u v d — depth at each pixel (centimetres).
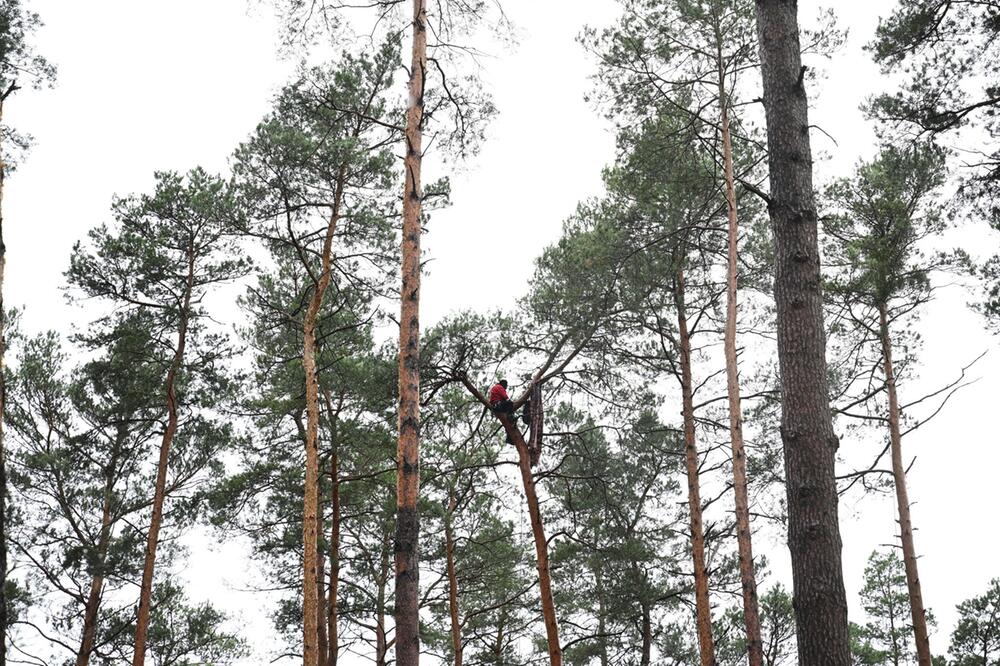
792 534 802
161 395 2023
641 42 1558
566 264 1748
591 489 1994
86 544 1906
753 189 890
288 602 2258
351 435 1959
